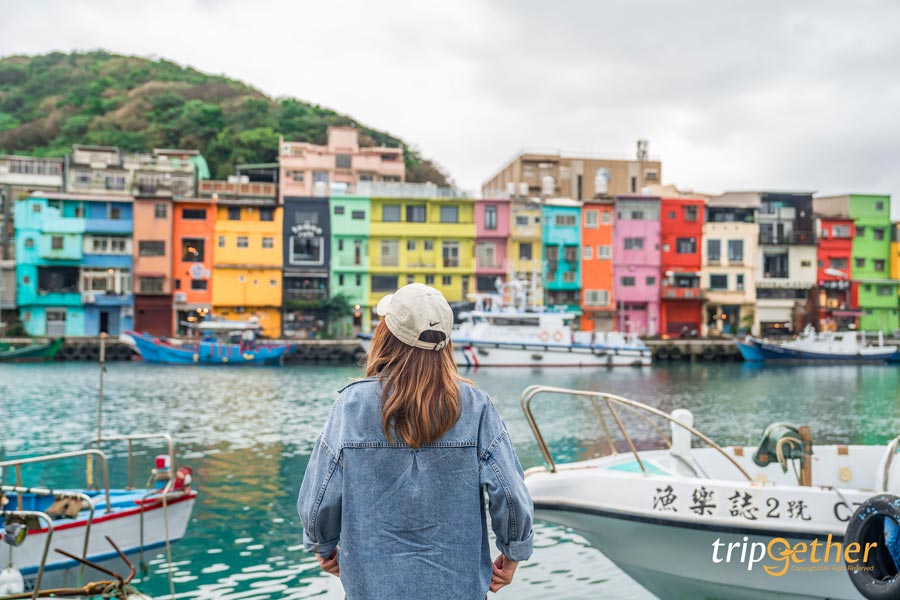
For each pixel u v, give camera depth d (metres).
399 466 2.30
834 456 7.84
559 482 7.02
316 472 2.38
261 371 37.97
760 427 19.39
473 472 2.33
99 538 8.05
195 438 16.75
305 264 50.78
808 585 6.24
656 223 53.94
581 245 53.53
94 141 65.25
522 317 41.47
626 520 6.66
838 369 42.34
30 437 17.02
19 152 66.19
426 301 2.38
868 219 58.22
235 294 49.72
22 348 42.81
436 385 2.34
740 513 6.29
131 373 35.72
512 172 64.62
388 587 2.24
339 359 44.72
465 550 2.29
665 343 48.44
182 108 71.31
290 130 71.19
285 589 7.42
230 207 50.09
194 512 10.25
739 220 56.09
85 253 48.41
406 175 68.62
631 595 7.17
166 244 48.62
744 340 49.88
